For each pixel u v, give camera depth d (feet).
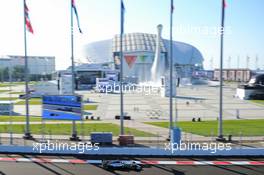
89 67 443.73
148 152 95.55
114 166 82.38
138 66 467.93
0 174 78.74
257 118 165.68
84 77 428.56
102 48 587.27
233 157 93.86
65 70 424.46
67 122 147.95
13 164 86.99
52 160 90.74
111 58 560.20
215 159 92.02
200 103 232.12
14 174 78.79
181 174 79.25
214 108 205.98
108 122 151.43
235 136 118.21
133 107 210.59
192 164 87.40
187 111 191.62
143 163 88.33
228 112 188.24
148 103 232.32
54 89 290.56
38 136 116.88
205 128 135.23
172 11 106.63
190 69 603.67
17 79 615.98
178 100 252.21
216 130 130.41
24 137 114.01
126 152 96.12
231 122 152.25
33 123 144.97
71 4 110.83
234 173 80.07
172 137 100.01
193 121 155.12
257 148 96.99
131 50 514.68
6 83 522.06
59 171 81.30
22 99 264.72
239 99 266.98
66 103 111.55
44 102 112.37
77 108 111.04
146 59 469.98
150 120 158.61
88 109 201.67
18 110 196.54
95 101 247.50
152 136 118.21
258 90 268.00
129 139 104.68
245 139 113.39
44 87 289.74
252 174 79.36
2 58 617.62
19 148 98.53
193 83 494.59
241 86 276.41
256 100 260.42
